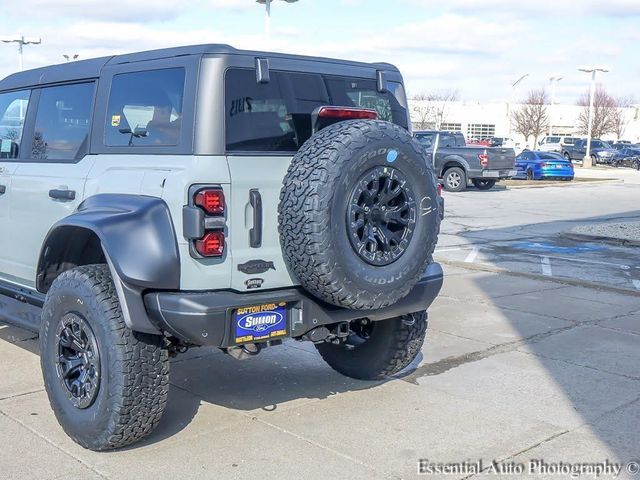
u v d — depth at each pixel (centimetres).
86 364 428
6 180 550
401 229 443
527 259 1188
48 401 511
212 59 423
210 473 409
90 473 406
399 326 537
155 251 404
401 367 557
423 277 500
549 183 3039
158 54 450
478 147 2505
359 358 563
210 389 548
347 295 421
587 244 1369
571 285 956
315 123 463
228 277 417
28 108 550
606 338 700
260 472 411
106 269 435
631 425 487
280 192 430
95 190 466
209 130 415
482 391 551
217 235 410
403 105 545
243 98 432
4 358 604
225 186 414
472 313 797
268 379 573
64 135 513
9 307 593
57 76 524
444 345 673
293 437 461
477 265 1083
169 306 405
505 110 8106
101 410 417
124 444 430
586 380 577
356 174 413
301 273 421
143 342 417
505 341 688
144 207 414
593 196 2480
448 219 1773
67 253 484
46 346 450
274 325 430
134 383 413
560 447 451
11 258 553
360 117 471
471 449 446
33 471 407
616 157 4966
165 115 436
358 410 509
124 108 464
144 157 440
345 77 498
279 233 427
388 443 454
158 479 401
